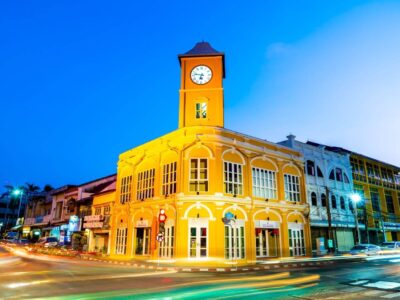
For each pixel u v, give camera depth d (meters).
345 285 12.67
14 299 9.50
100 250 35.94
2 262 23.12
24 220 71.19
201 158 25.42
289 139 34.84
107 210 36.69
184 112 29.25
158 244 25.78
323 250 33.84
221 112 28.84
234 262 23.11
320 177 37.28
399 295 10.44
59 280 13.66
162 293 10.59
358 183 44.00
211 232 23.78
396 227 48.09
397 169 52.75
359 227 40.88
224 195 24.89
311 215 34.44
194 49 31.42
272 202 28.55
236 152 26.95
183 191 24.80
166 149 27.69
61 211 54.28
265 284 12.87
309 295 10.44
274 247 28.02
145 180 29.80
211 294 10.46
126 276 15.45
